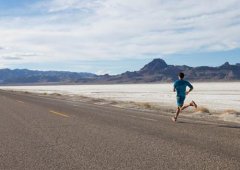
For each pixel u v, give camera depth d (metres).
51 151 8.20
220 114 20.12
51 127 12.48
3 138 10.22
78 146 8.77
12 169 6.57
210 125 13.13
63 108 22.12
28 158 7.48
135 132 11.12
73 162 7.03
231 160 7.05
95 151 8.12
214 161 6.96
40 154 7.88
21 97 40.66
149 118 15.67
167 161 7.00
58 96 47.66
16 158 7.50
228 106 32.75
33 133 11.10
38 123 13.73
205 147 8.52
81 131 11.41
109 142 9.30
